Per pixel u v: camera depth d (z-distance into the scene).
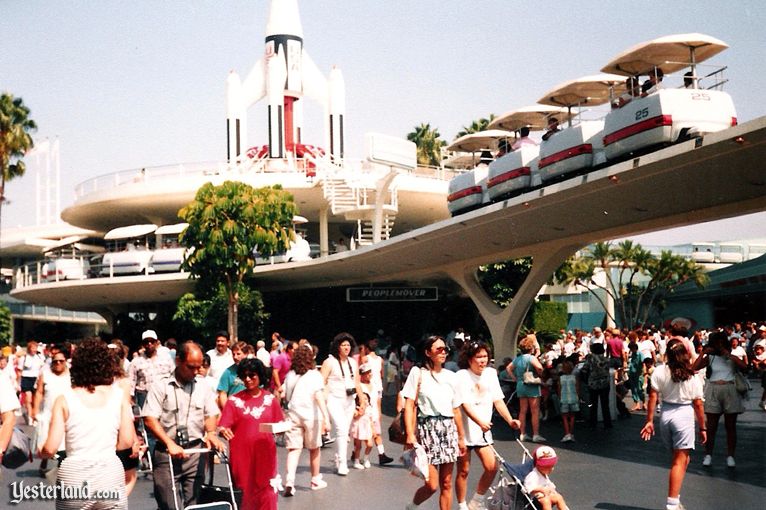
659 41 18.19
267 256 41.41
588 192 20.83
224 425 8.34
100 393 6.20
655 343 26.09
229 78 57.25
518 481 8.11
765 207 18.67
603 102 23.53
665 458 13.38
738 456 13.16
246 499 8.35
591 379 17.77
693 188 18.44
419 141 70.81
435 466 8.51
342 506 9.98
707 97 17.91
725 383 12.02
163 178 50.84
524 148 24.33
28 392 18.89
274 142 53.88
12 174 42.09
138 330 54.00
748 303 42.66
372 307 46.41
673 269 54.62
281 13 57.16
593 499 10.04
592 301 62.16
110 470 6.07
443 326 45.31
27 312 57.91
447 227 28.02
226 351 13.61
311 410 10.93
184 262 40.50
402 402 8.58
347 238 59.91
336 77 58.12
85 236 56.84
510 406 19.59
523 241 27.91
